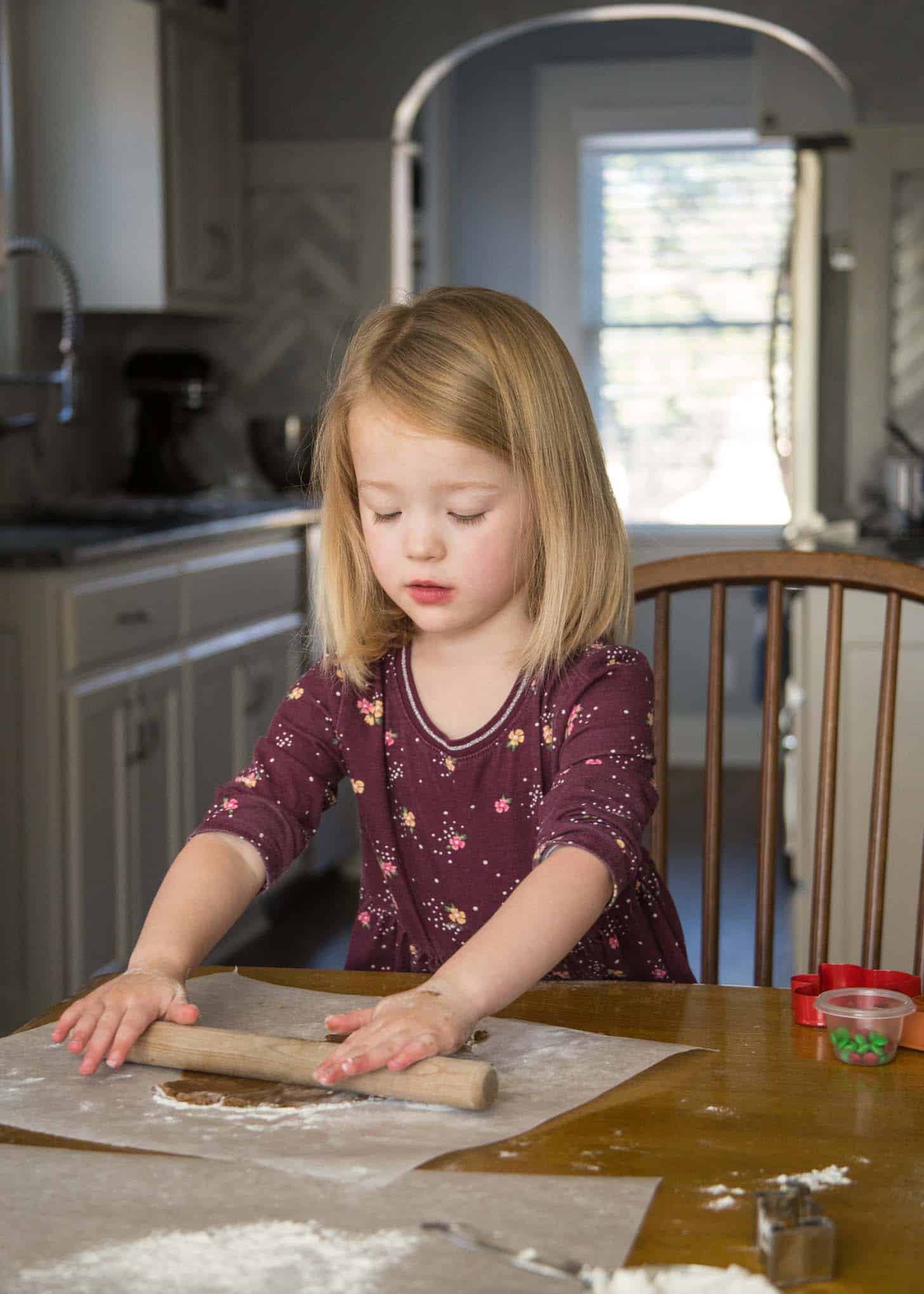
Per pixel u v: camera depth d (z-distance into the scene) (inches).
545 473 38.9
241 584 129.2
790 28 146.6
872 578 50.0
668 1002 37.5
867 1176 27.5
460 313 38.8
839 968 38.5
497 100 209.8
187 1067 32.9
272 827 42.4
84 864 102.5
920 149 144.7
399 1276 23.5
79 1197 26.5
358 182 164.7
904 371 147.3
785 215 206.2
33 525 122.2
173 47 143.3
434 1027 31.6
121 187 142.5
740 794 186.5
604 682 42.6
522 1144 28.7
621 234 210.4
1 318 141.3
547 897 35.9
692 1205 26.1
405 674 45.3
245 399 170.2
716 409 210.4
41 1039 35.4
